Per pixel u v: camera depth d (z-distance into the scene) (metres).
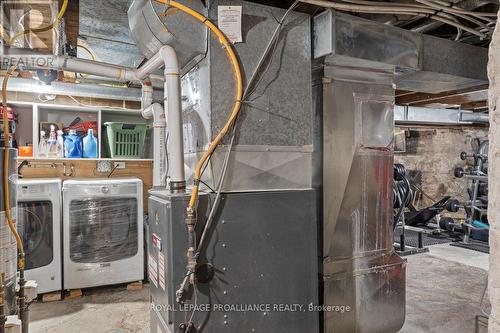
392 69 2.27
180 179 1.61
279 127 1.78
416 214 5.80
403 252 4.66
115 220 3.56
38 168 3.83
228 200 1.61
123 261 3.57
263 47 1.75
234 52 1.68
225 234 1.60
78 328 2.75
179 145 1.61
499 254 0.82
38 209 3.25
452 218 6.15
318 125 2.13
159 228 1.68
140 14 1.67
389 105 2.31
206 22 1.60
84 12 2.19
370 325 2.27
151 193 1.92
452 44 2.40
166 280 1.55
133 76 2.13
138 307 3.17
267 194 1.70
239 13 1.69
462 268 4.09
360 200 2.24
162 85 3.12
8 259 1.87
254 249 1.66
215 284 1.58
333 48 1.90
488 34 2.43
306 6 2.08
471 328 2.64
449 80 2.58
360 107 2.21
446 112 5.30
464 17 2.20
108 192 3.54
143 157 4.17
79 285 3.41
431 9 2.07
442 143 6.57
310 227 1.79
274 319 1.70
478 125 6.41
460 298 3.22
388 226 2.35
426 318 2.81
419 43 2.26
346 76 2.17
